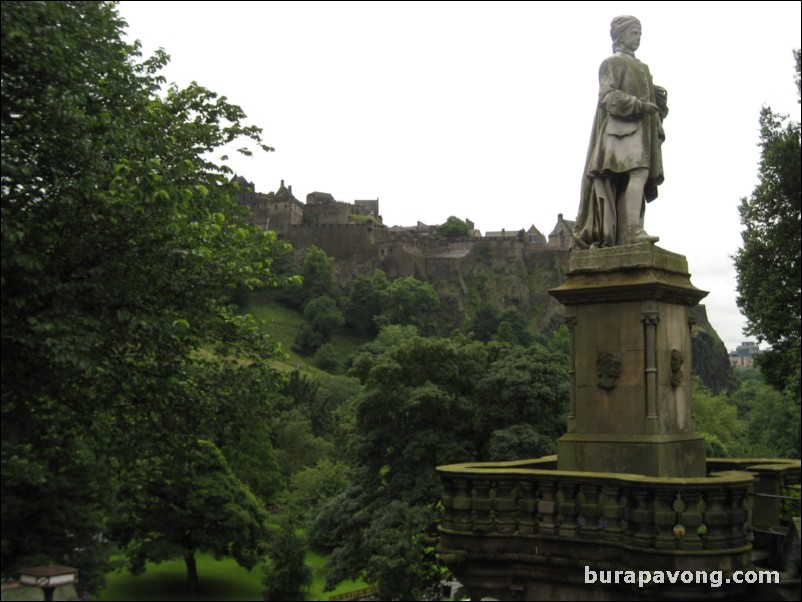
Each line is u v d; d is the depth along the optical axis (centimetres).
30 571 1244
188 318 1925
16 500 2667
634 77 1394
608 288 1280
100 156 1655
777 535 1152
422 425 3897
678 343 1332
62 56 1539
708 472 1491
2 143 1488
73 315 1536
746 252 3091
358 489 4000
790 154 2602
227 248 2033
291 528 4572
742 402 10019
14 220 1463
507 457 3559
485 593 1152
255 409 2127
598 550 1065
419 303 19525
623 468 1240
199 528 4184
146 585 4372
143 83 2095
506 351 4197
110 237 1661
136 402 1970
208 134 2302
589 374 1308
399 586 3250
